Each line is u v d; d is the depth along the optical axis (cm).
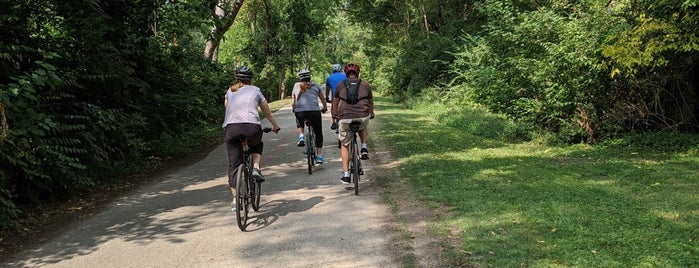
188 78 1287
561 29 1189
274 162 1012
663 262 422
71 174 713
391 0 3500
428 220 575
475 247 473
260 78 4166
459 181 768
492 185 735
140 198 748
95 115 807
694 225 521
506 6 1362
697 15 913
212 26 1272
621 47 952
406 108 2731
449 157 1009
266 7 3800
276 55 4081
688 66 1100
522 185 729
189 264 469
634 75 1095
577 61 1102
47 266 479
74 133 773
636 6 1062
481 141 1264
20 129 624
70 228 604
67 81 754
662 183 732
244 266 459
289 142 1302
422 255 465
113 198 755
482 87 1497
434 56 2759
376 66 4541
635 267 414
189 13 1166
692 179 754
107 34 932
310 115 894
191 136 1408
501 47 1393
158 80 1113
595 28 1094
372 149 1141
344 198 696
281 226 576
